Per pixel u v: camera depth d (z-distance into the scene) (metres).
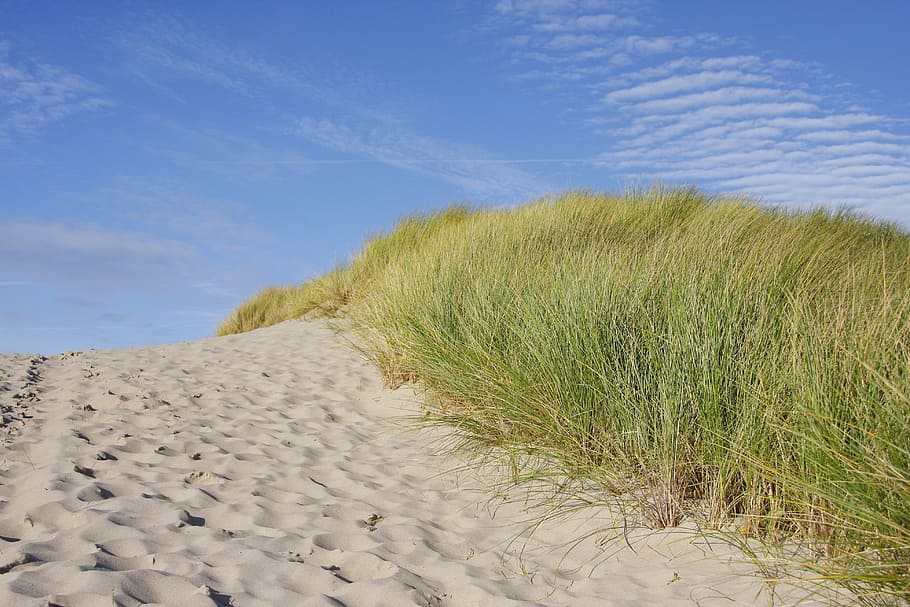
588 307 4.30
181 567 2.78
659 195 9.75
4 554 2.74
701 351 3.52
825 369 2.86
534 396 4.13
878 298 3.61
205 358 8.35
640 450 3.44
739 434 3.05
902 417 2.46
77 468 4.01
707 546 2.89
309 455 4.76
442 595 2.72
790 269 4.87
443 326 5.70
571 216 8.75
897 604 2.15
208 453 4.65
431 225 11.84
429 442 4.98
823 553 2.57
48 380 6.74
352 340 8.70
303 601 2.54
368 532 3.41
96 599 2.41
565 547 3.19
